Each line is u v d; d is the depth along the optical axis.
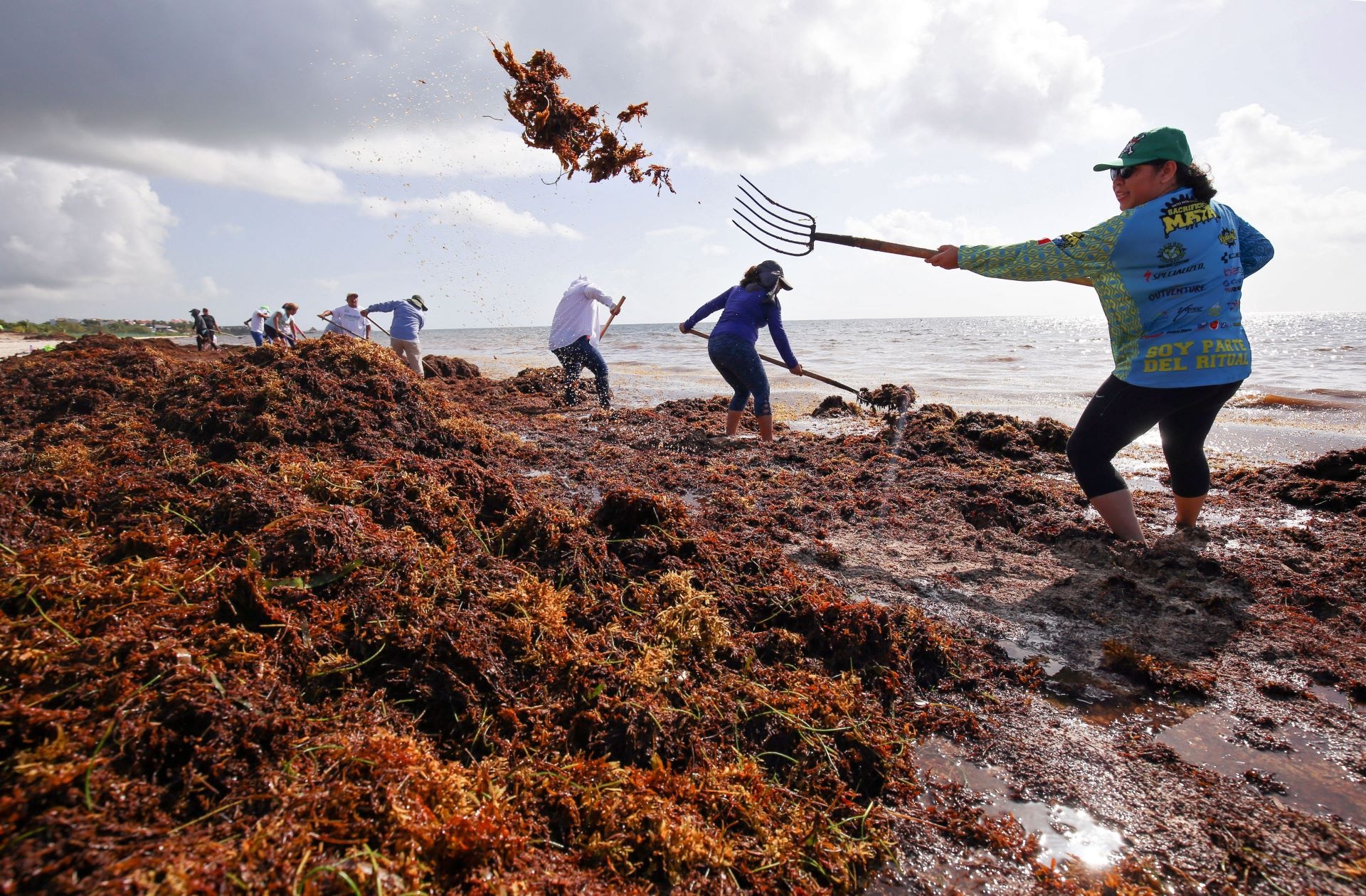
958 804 2.13
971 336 44.44
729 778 2.11
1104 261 3.55
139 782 1.59
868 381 14.55
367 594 2.44
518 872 1.61
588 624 2.73
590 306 10.02
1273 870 1.84
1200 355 3.46
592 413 9.34
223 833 1.54
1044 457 6.50
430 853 1.60
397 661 2.25
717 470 6.07
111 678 1.83
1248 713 2.54
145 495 3.21
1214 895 1.77
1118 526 3.91
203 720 1.76
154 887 1.31
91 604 2.24
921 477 5.79
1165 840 1.96
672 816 1.87
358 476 3.57
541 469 5.76
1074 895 1.79
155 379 6.35
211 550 2.70
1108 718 2.54
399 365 5.80
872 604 2.93
